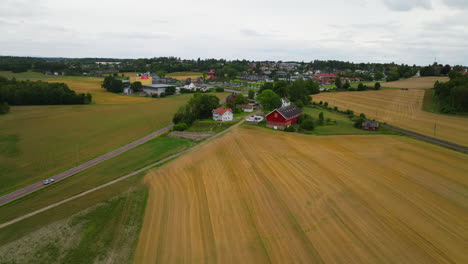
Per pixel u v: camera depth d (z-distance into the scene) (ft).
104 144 228.02
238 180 145.48
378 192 131.54
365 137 228.84
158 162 178.09
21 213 121.08
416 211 115.65
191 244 96.48
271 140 215.92
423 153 186.19
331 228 104.06
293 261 87.56
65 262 89.97
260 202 123.34
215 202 124.36
